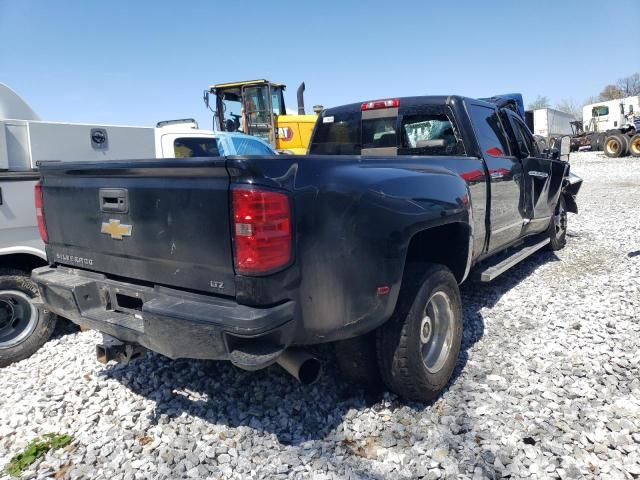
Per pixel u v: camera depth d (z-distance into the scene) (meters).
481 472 2.66
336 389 3.57
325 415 3.29
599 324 4.61
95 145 5.49
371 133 5.28
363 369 3.34
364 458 2.85
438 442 2.95
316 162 2.75
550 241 7.33
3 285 4.37
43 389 3.81
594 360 3.89
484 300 5.43
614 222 9.91
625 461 2.72
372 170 3.09
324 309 2.73
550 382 3.57
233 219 2.48
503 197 4.90
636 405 3.24
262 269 2.47
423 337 3.37
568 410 3.20
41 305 3.51
